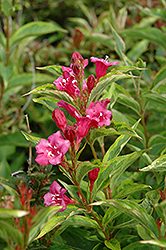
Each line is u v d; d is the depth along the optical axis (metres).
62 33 1.62
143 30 0.96
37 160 0.60
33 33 0.97
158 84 0.77
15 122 1.05
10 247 0.59
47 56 1.24
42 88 0.65
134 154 0.65
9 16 1.04
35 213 0.59
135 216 0.63
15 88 1.05
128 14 1.39
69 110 0.63
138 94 0.79
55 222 0.64
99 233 0.70
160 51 1.14
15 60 1.11
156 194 0.65
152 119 0.96
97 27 1.38
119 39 0.75
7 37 0.98
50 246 0.69
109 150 0.67
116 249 0.66
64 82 0.64
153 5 1.24
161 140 0.78
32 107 1.14
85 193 0.70
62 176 0.87
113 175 0.68
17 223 0.59
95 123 0.62
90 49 1.21
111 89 0.71
